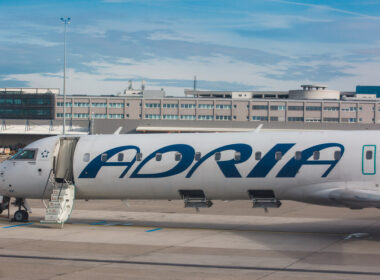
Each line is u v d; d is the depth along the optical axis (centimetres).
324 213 2845
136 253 1753
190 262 1606
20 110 12112
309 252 1758
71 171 2484
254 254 1728
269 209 3023
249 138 2258
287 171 2153
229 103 11694
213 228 2356
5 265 1570
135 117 11756
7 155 8469
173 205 3297
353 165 2078
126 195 2436
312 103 11631
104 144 2448
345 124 9188
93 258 1670
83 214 2898
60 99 11981
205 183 2270
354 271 1471
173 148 2323
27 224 2502
